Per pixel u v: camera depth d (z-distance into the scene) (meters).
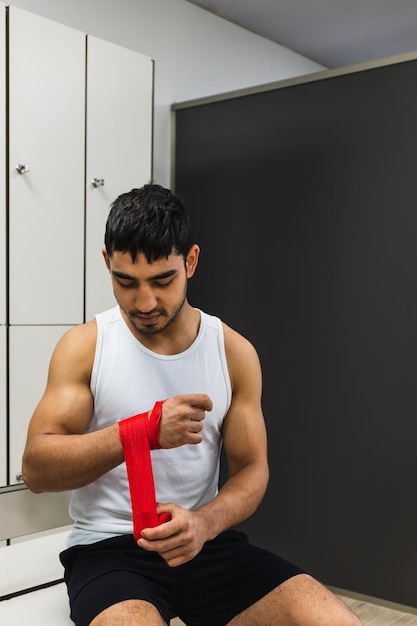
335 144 3.07
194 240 3.61
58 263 2.82
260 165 3.34
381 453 2.92
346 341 3.03
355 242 3.00
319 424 3.11
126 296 1.32
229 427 1.54
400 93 2.86
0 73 2.59
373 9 3.77
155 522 1.25
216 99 3.51
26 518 1.71
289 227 3.22
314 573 3.11
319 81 3.12
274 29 4.15
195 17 3.83
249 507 1.43
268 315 3.29
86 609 1.23
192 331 1.49
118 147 3.06
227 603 1.39
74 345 1.43
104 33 3.34
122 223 1.26
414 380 2.82
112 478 1.44
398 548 2.87
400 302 2.87
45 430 1.37
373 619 2.76
